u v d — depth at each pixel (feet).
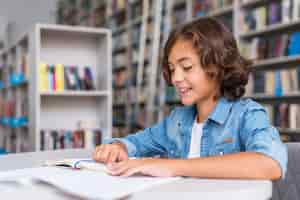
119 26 17.12
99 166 2.23
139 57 14.48
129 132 15.28
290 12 9.27
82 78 8.34
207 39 2.94
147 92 13.55
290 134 9.84
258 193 1.64
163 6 13.15
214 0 11.36
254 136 2.47
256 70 10.73
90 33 8.34
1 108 13.00
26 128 9.64
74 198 1.54
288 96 9.77
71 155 3.06
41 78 7.78
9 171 2.19
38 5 23.39
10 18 22.59
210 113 3.12
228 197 1.58
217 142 2.98
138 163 2.07
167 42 3.07
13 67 11.52
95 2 19.11
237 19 10.54
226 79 3.10
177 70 2.92
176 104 12.75
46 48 8.26
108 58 8.40
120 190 1.60
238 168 1.96
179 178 1.90
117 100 16.72
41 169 2.25
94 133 8.39
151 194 1.56
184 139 3.37
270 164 2.05
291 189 2.97
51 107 8.32
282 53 9.46
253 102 3.00
